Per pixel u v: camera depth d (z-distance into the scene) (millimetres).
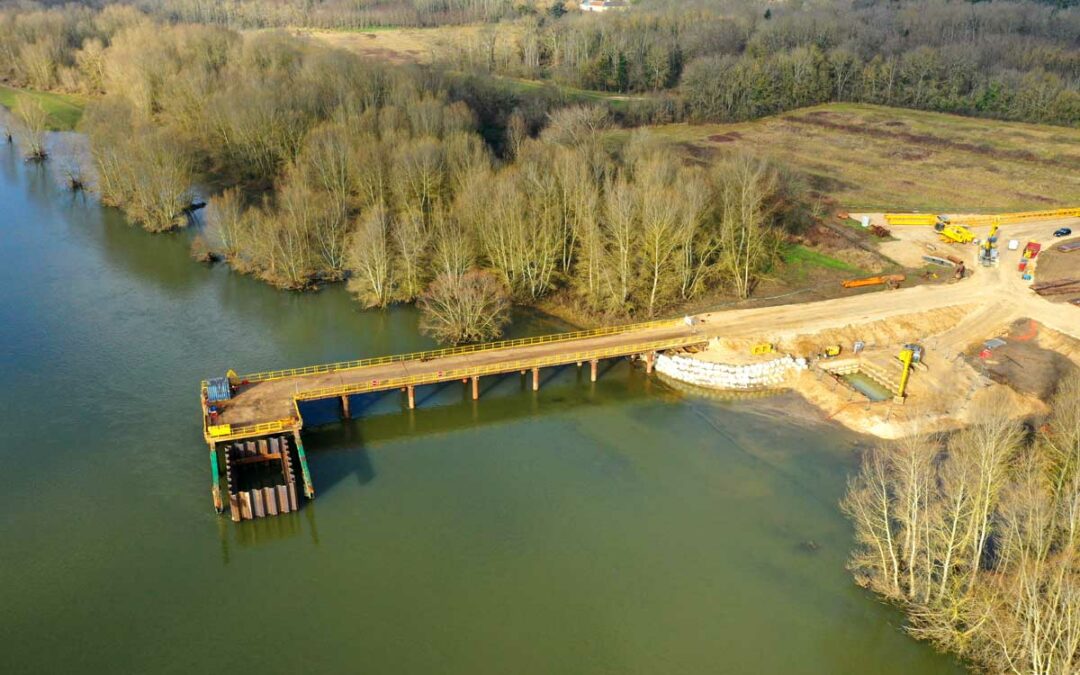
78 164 191500
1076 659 64688
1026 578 66625
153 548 85688
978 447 78125
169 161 169625
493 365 111750
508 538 88188
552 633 76750
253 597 80125
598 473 98938
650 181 139375
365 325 132375
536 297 139750
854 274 144250
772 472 98625
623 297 131875
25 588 80250
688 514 91812
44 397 109562
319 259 147875
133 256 156500
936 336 123938
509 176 142375
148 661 73188
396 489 95562
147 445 100875
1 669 71875
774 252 148500
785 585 82062
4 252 155250
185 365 118438
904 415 106188
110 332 127250
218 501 89625
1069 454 80750
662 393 115750
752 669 73250
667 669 73188
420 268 139125
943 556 76562
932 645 74562
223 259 155625
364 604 79625
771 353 119625
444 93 198625
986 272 143125
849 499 91562
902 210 173625
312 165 161625
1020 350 119188
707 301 136000
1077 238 157500
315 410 110312
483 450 103062
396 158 152000
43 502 91188
